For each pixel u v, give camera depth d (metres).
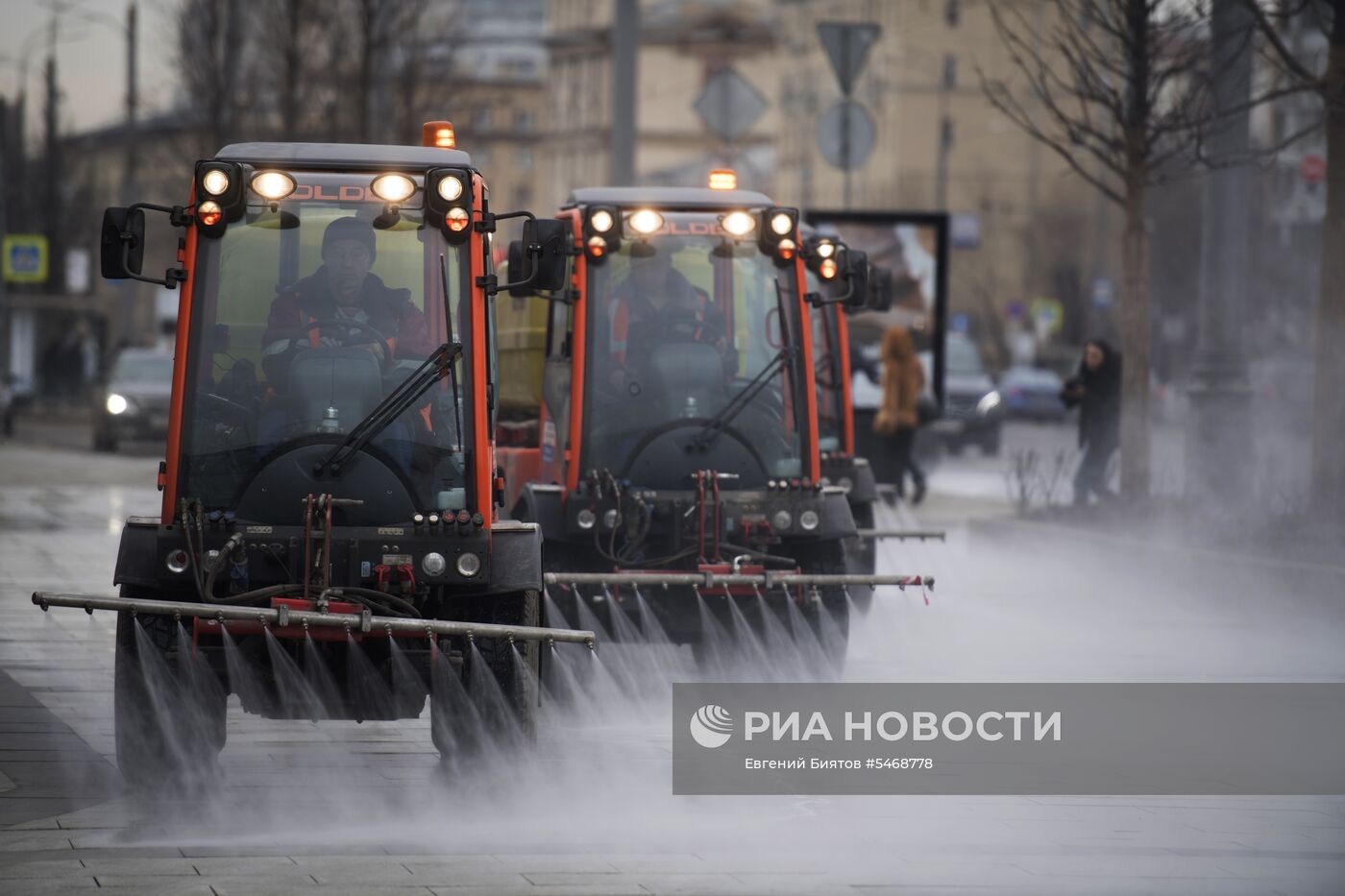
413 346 27.80
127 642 26.66
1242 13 55.59
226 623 26.27
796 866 23.47
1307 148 107.81
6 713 32.31
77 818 25.64
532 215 28.72
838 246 38.44
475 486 27.50
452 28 128.38
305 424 27.45
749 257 38.44
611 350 38.00
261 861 23.28
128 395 109.69
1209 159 55.22
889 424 77.06
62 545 58.53
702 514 36.16
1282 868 23.75
